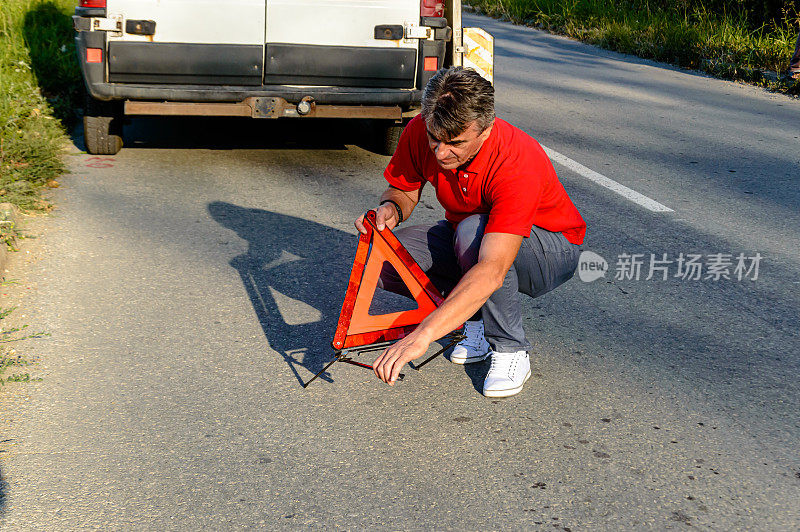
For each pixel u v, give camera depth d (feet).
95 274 13.73
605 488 8.89
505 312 10.43
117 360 11.17
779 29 39.11
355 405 10.39
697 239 16.33
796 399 10.72
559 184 10.28
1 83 22.08
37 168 17.80
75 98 24.45
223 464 9.16
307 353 11.62
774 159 22.29
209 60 18.71
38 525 8.13
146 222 16.17
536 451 9.52
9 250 14.29
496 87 31.86
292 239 15.67
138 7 18.21
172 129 23.85
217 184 18.81
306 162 20.98
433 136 8.75
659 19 45.24
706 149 23.22
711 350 11.99
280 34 18.84
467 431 9.89
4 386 10.41
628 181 20.01
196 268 14.19
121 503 8.48
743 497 8.77
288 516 8.38
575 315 13.00
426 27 19.38
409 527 8.25
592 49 43.47
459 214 10.43
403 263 10.21
